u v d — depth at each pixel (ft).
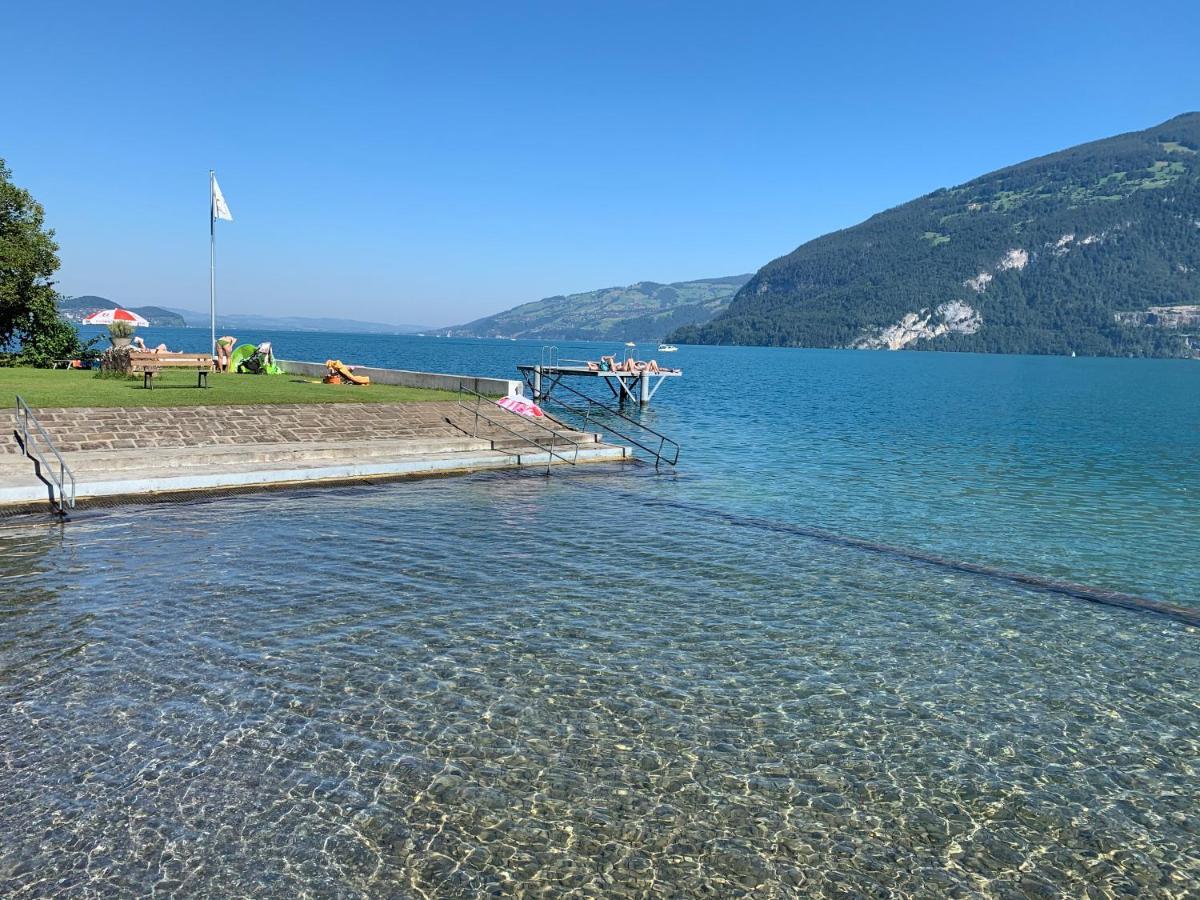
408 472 70.28
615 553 49.08
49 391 76.13
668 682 30.48
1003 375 428.56
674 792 23.13
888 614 39.91
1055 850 21.39
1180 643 37.42
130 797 21.59
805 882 19.62
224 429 70.08
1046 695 31.04
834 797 23.32
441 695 28.35
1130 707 30.22
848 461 96.58
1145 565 51.39
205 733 24.98
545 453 80.02
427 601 38.29
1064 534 59.77
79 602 35.70
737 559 48.98
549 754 24.80
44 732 24.62
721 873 19.80
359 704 27.37
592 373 165.27
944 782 24.41
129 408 68.54
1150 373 504.02
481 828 21.04
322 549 46.32
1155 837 22.11
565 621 36.50
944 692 30.89
